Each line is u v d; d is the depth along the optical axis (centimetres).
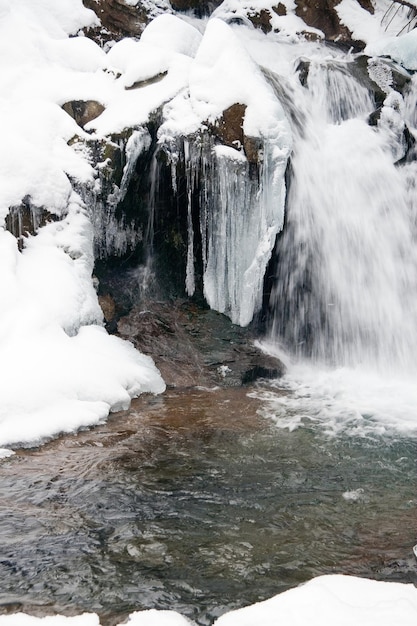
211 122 795
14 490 493
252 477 524
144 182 835
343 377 788
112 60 899
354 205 870
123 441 584
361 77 1022
